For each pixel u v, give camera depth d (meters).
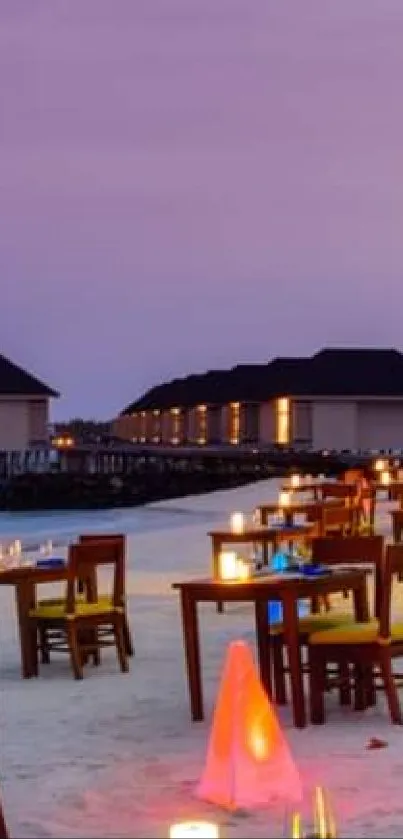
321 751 9.49
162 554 27.19
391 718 10.40
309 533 17.58
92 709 11.30
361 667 10.82
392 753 9.41
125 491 76.75
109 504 75.75
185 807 8.12
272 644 11.15
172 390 129.88
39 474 78.94
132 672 13.16
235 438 106.06
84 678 12.85
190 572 23.48
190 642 10.74
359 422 92.31
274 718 8.50
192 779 8.80
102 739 10.12
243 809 8.05
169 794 8.45
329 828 7.21
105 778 8.89
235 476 76.69
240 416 105.44
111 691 12.15
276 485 57.75
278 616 12.52
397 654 10.59
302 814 7.89
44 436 84.94
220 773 8.25
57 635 13.73
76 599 13.75
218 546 17.23
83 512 65.00
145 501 76.62
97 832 7.63
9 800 8.38
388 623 10.36
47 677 12.98
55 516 57.59
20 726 10.65
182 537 31.55
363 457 76.31
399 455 80.50
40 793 8.53
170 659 13.91
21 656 13.45
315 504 22.11
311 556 11.88
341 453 84.06
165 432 128.25
